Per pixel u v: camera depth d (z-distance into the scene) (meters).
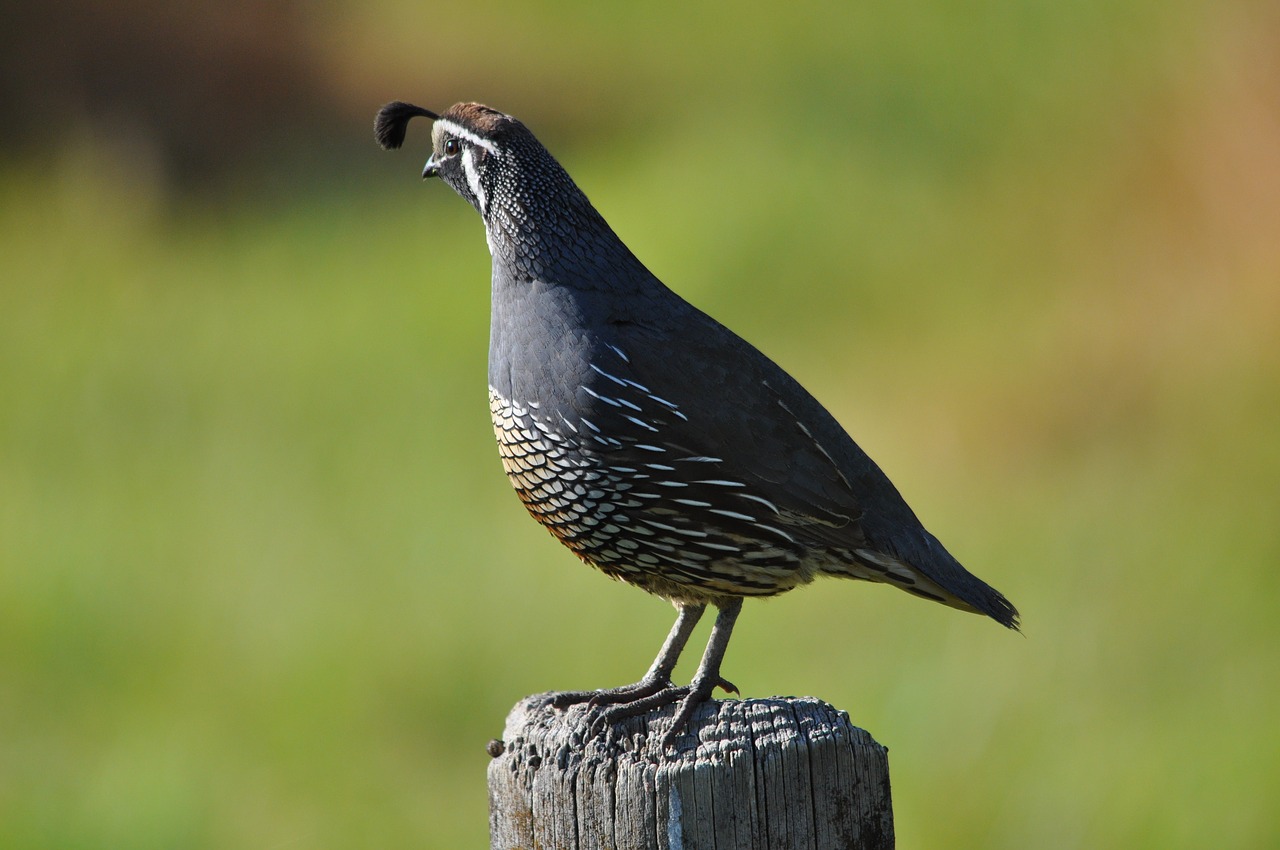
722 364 6.50
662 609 10.82
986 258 16.91
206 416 14.46
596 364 6.34
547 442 6.45
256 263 19.42
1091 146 18.20
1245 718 9.04
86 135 22.61
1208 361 13.48
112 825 9.38
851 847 4.93
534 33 30.53
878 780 4.97
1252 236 15.11
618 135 25.58
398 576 11.45
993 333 15.13
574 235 6.55
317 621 11.02
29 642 10.85
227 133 24.06
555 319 6.44
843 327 16.17
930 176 19.19
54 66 23.52
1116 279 15.43
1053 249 16.64
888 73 21.53
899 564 6.59
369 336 16.47
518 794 5.16
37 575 11.39
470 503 12.55
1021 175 18.23
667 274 17.48
